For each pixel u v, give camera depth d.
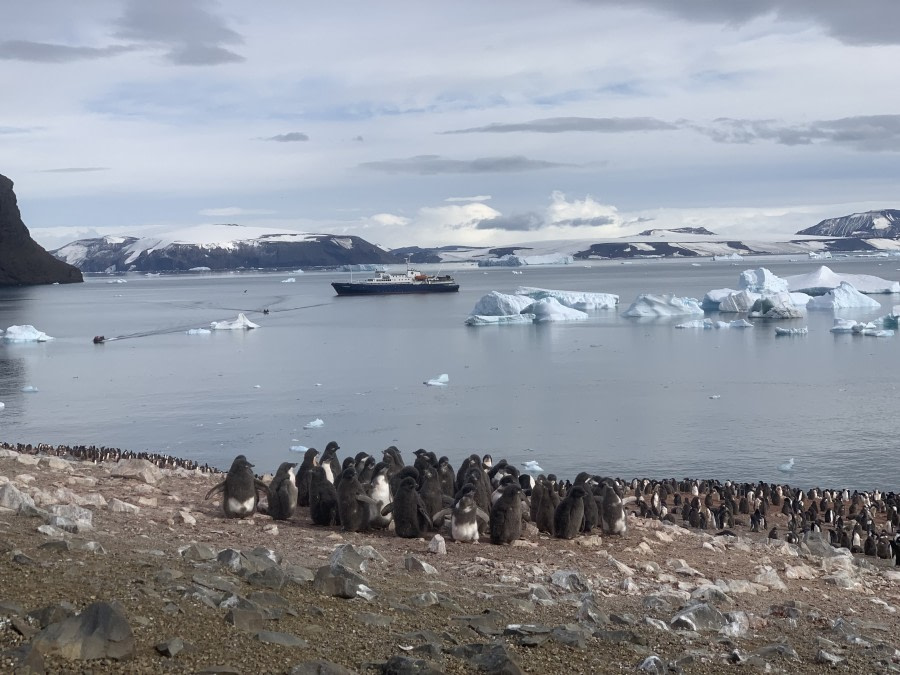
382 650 8.91
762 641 11.71
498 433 52.56
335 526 17.89
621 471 43.28
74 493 17.42
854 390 65.88
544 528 19.16
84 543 11.53
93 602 8.71
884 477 41.41
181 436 52.12
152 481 23.00
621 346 99.88
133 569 10.55
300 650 8.57
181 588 9.76
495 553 16.16
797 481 41.00
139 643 8.05
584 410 59.84
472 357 92.69
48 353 101.50
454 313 160.00
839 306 146.38
